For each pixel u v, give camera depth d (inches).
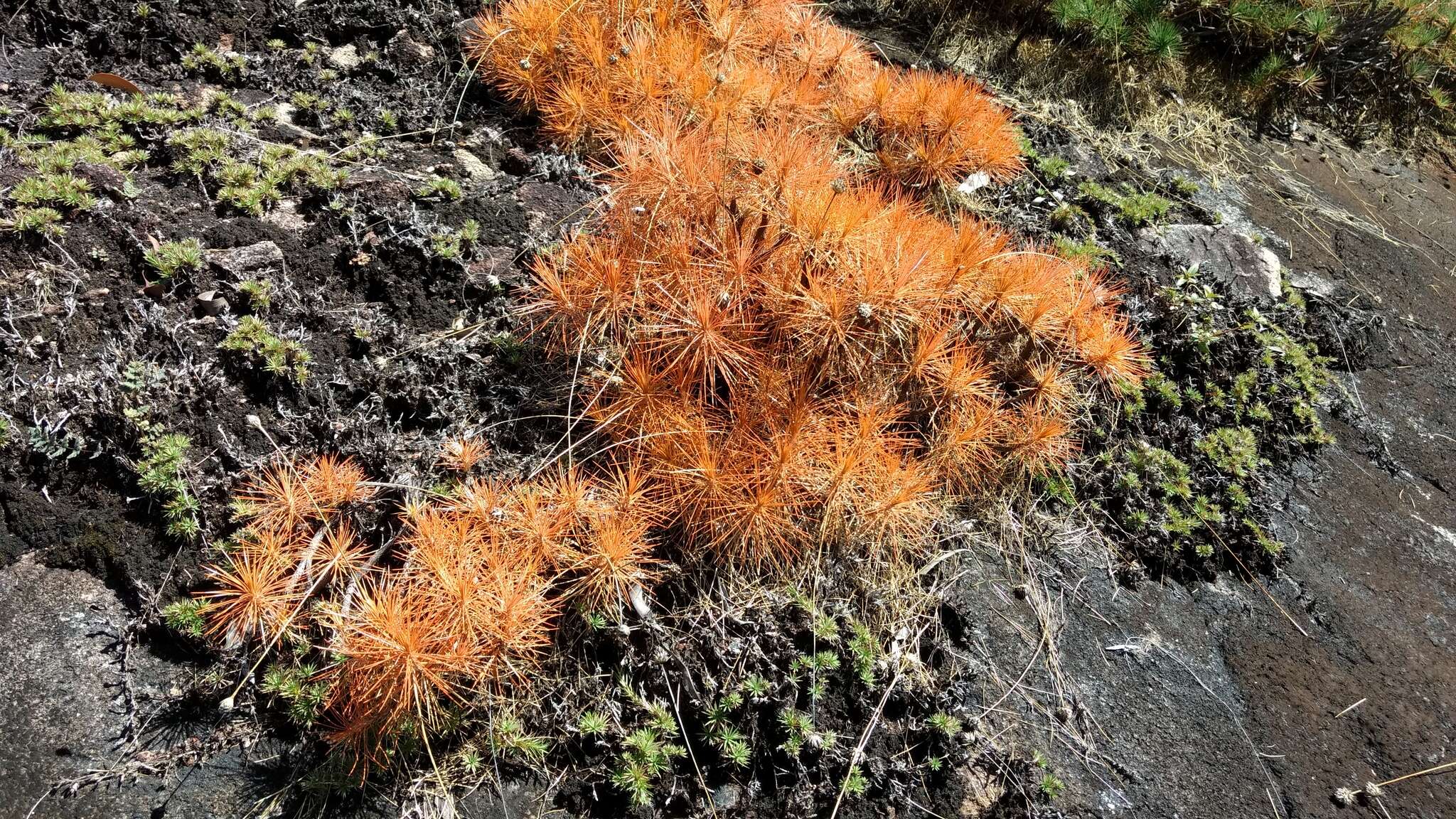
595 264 95.8
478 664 75.1
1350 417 129.0
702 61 133.6
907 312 98.1
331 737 71.9
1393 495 120.4
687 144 108.1
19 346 88.1
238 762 72.9
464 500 83.8
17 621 76.7
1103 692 90.7
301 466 86.5
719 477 85.9
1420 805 87.7
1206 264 141.3
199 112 115.3
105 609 78.8
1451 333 149.9
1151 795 84.2
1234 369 123.5
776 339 97.6
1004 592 96.4
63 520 81.4
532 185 119.8
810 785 78.7
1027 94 171.2
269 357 90.7
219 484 83.2
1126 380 112.3
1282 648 99.2
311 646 74.8
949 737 82.4
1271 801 86.0
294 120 121.8
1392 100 200.2
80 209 99.4
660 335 94.9
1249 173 172.9
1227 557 106.4
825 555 90.6
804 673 82.3
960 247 103.3
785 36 148.2
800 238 99.3
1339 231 164.1
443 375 96.2
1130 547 104.2
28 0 122.0
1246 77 191.5
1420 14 200.2
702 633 82.7
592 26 130.4
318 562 79.3
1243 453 113.8
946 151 131.8
